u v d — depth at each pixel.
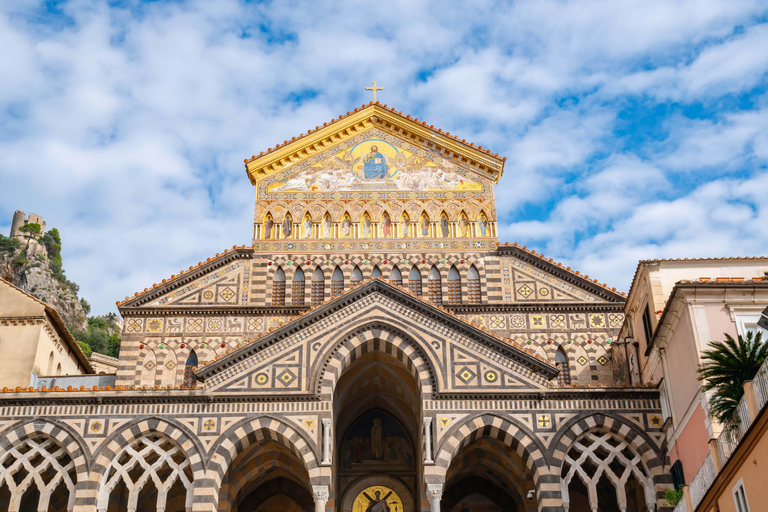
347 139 57.25
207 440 39.25
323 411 40.12
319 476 38.72
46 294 139.38
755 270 41.31
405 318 42.25
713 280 36.09
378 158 56.47
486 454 45.62
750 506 26.06
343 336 41.84
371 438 49.25
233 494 43.34
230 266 52.69
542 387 40.34
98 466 38.53
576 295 51.50
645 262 41.72
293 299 51.94
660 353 39.84
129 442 39.22
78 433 39.16
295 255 53.19
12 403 39.66
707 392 32.78
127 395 39.91
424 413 39.97
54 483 38.41
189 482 38.72
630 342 45.50
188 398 40.09
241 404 40.16
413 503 47.44
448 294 52.03
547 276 52.19
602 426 39.59
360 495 47.69
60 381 49.50
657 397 40.09
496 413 39.81
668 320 38.03
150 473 38.78
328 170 56.06
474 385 40.53
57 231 161.00
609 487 44.88
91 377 49.69
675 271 41.50
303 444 39.38
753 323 35.34
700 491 31.05
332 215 54.50
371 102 58.09
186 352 49.84
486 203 54.81
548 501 37.75
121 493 42.94
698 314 35.66
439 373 40.81
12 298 51.34
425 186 55.44
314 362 41.16
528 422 39.62
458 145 56.28
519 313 51.06
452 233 53.97
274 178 55.78
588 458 40.66
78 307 145.12
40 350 50.44
